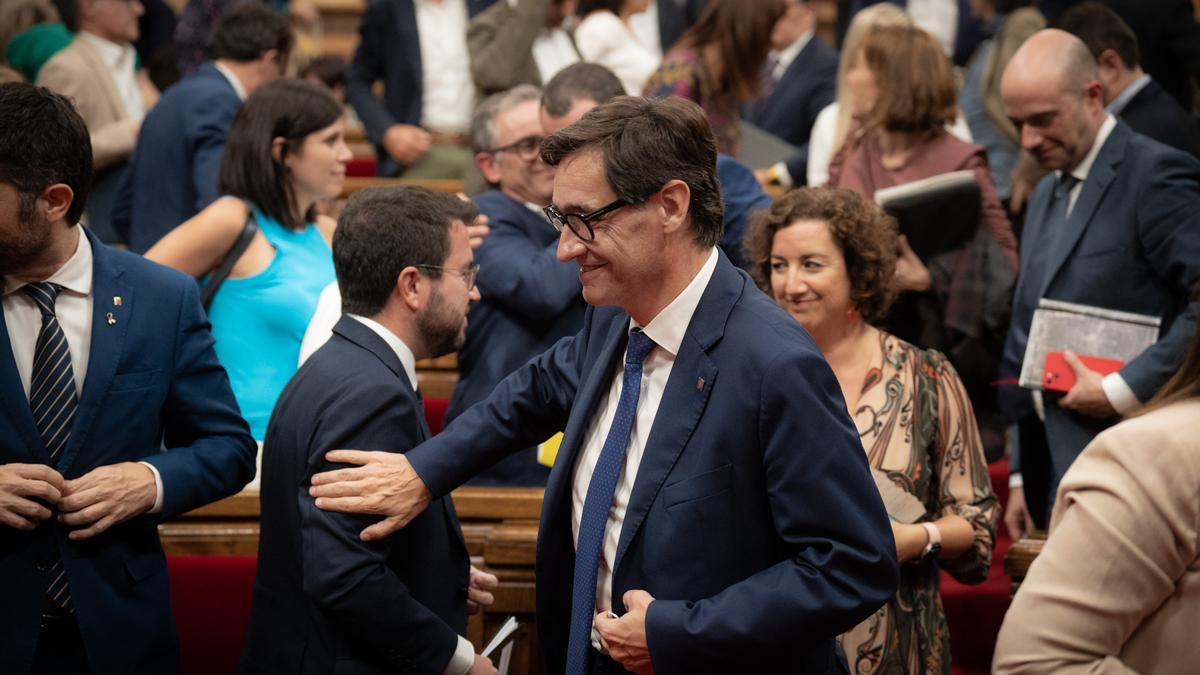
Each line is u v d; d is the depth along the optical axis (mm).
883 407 2531
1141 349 2900
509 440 2102
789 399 1728
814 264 2561
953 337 3371
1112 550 1465
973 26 6719
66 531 2086
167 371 2230
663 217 1771
